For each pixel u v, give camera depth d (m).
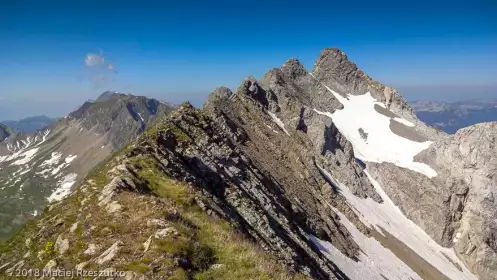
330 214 69.50
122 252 17.23
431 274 73.12
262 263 18.95
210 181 40.38
